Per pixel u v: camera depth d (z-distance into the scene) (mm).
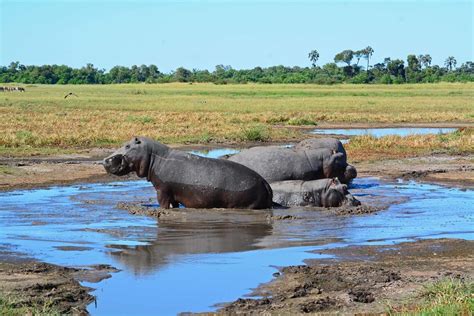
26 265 13789
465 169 30031
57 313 10680
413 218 19188
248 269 13625
